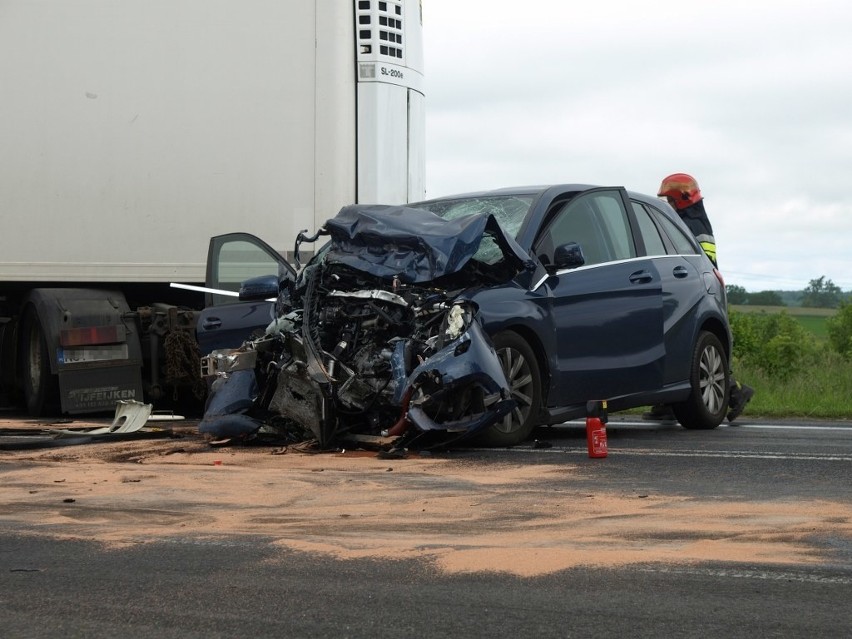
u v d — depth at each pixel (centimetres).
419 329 833
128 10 1260
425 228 878
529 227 940
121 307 1270
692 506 573
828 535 496
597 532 505
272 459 790
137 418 1010
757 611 380
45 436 974
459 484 660
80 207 1262
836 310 4200
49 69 1266
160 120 1257
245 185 1251
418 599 397
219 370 904
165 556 467
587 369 955
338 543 485
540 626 366
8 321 1335
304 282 916
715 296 1122
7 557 470
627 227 1041
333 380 825
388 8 1266
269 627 368
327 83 1248
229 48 1254
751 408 1355
